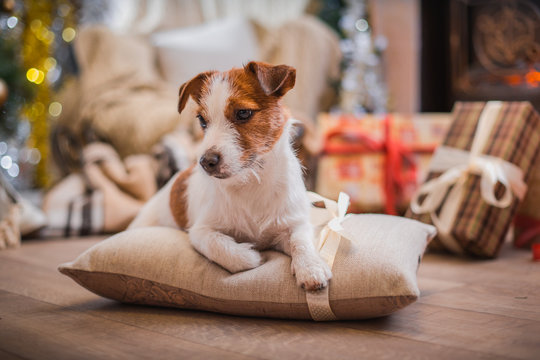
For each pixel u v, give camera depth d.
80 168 3.49
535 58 3.94
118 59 3.82
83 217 2.79
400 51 4.16
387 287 1.16
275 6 4.76
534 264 1.92
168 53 4.02
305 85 3.70
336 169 2.70
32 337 1.14
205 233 1.37
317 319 1.23
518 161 2.11
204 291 1.29
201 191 1.47
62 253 2.27
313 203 1.63
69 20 4.84
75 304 1.44
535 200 2.21
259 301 1.24
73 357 1.01
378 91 3.75
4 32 4.47
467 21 4.15
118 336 1.15
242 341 1.10
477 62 4.14
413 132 2.69
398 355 1.00
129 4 4.93
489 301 1.40
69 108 3.82
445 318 1.25
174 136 2.98
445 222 2.06
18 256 2.20
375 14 4.16
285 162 1.40
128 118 3.32
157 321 1.27
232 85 1.30
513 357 0.99
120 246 1.38
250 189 1.37
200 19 4.79
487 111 2.25
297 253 1.28
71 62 4.62
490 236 2.00
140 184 2.87
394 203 2.63
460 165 2.15
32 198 4.39
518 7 3.96
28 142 4.77
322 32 3.85
